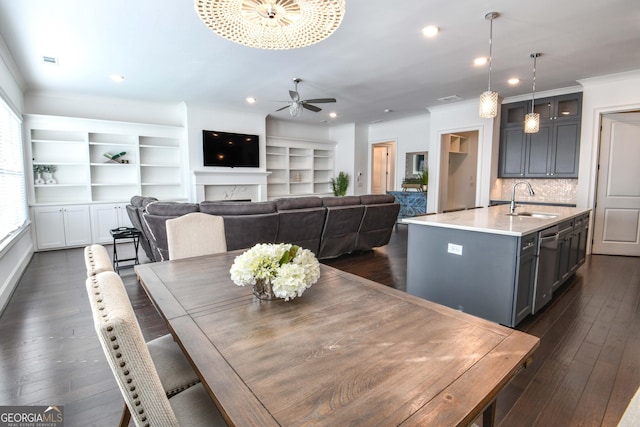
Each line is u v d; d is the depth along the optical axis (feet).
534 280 8.99
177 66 14.43
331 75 15.76
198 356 3.24
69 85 17.11
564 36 11.48
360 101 20.92
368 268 14.32
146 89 18.06
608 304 10.32
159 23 10.48
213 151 22.50
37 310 9.87
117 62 13.91
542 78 16.10
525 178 19.94
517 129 19.66
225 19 5.04
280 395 2.65
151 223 11.80
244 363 3.12
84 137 19.10
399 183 28.04
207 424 3.36
